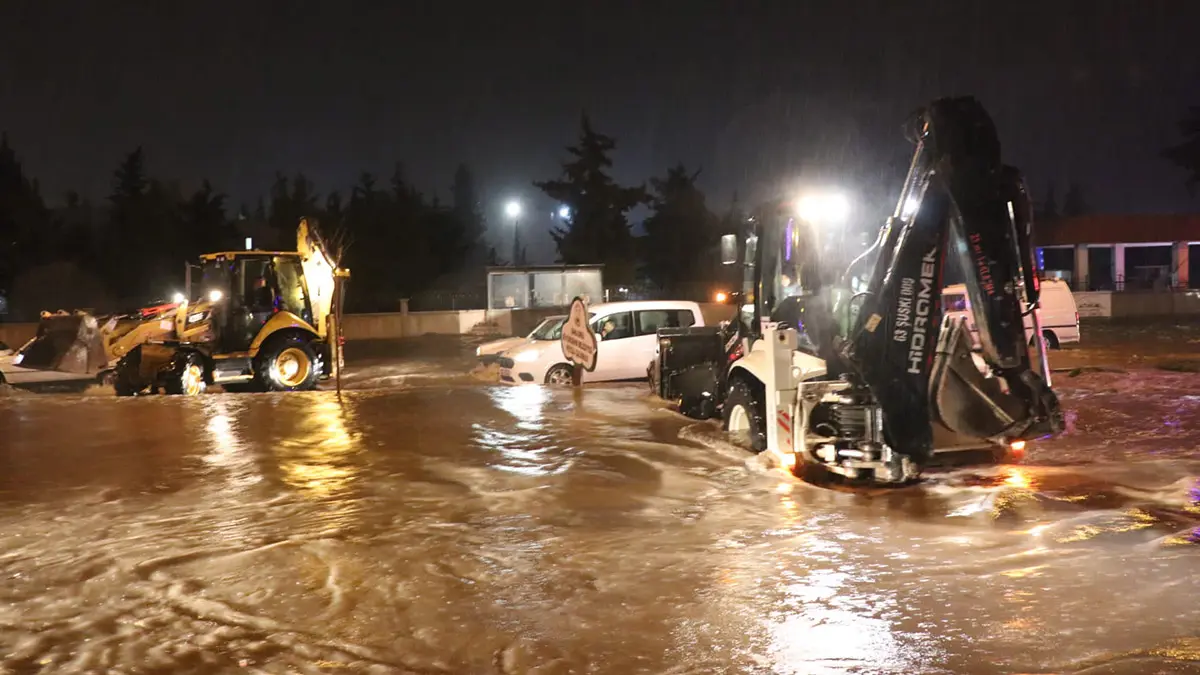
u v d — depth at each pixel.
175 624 5.04
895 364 7.84
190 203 48.09
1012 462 8.38
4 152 43.56
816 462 8.23
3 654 4.63
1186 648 4.53
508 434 11.03
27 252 43.59
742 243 10.56
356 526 7.04
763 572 5.89
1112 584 5.50
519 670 4.44
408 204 57.38
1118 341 27.92
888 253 7.87
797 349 8.88
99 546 6.54
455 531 6.91
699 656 4.58
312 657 4.60
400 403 13.80
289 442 10.65
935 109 7.62
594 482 8.49
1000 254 7.51
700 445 10.19
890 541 6.55
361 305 48.25
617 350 17.62
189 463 9.48
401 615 5.17
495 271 39.38
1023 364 7.64
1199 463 9.09
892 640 4.73
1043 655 4.50
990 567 5.89
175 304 18.33
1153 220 50.72
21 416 12.72
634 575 5.86
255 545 6.54
